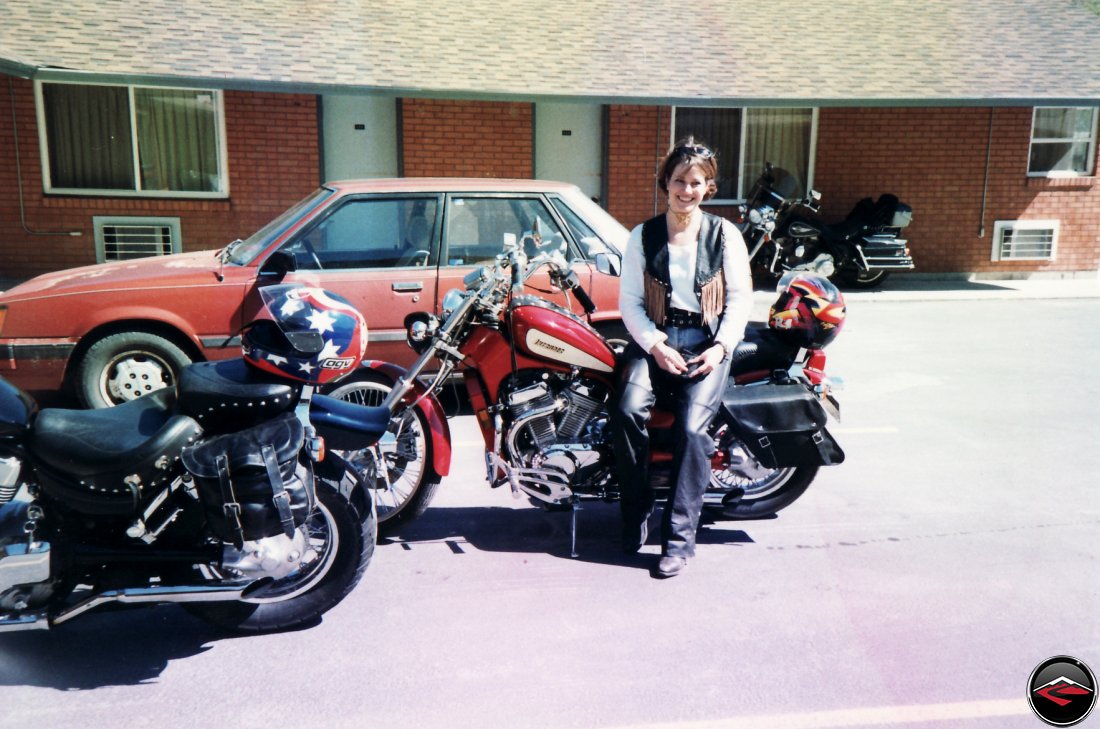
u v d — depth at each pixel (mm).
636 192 13219
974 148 13711
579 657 3639
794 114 13531
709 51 12297
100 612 3682
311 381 3668
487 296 4375
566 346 4387
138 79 9836
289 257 4699
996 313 11445
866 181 13719
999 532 4855
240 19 11438
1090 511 5148
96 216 11695
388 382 4949
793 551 4629
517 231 6492
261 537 3434
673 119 13203
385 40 11500
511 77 11039
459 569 4422
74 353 6055
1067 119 13961
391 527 4738
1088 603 4082
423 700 3346
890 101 11453
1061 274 14273
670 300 4410
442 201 6387
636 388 4336
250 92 11852
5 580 3354
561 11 12984
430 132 12430
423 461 4688
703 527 4941
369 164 12539
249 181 12055
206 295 6082
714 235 4395
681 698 3363
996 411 7109
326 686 3434
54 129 11555
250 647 3715
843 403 7309
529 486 4535
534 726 3193
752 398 4559
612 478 4570
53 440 3438
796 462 4598
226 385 3578
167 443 3482
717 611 4008
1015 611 4008
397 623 3904
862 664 3592
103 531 3557
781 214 13008
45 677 3492
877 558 4539
